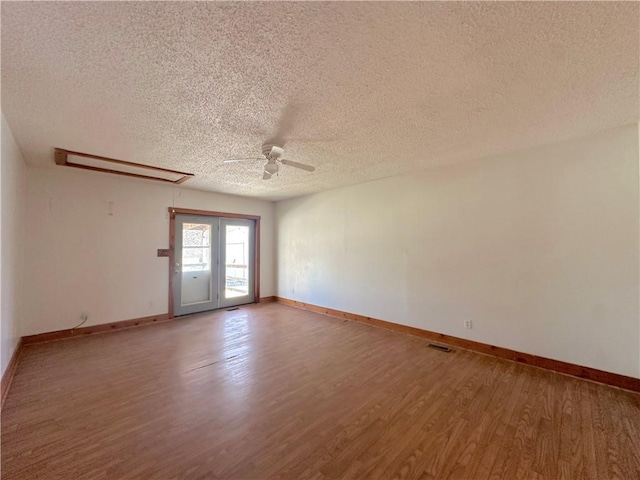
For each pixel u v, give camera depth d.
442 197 3.77
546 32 1.45
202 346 3.61
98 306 4.19
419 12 1.32
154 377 2.76
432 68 1.74
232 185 4.88
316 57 1.62
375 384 2.62
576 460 1.69
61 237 3.90
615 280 2.61
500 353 3.26
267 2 1.25
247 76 1.80
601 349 2.67
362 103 2.14
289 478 1.56
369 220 4.64
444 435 1.91
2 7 1.25
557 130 2.64
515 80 1.86
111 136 2.73
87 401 2.33
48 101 2.09
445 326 3.73
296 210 6.04
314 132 2.65
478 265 3.45
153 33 1.43
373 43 1.52
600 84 1.91
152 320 4.72
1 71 1.71
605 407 2.24
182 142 2.88
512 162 3.19
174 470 1.61
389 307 4.36
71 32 1.41
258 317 5.07
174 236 5.01
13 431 1.94
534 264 3.05
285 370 2.92
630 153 2.54
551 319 2.94
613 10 1.31
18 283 3.29
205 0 1.24
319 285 5.50
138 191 4.60
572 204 2.83
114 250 4.35
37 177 3.72
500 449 1.78
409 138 2.81
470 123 2.49
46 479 1.54
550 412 2.18
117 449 1.77
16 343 3.21
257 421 2.07
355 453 1.75
